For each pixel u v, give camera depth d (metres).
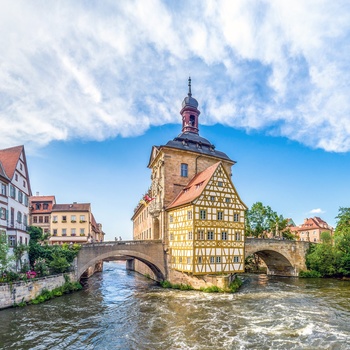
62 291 25.83
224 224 29.66
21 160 31.84
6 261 21.09
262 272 49.38
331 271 40.88
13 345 14.09
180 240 30.31
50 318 18.50
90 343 14.36
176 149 35.78
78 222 56.12
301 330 16.17
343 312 20.20
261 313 19.75
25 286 21.78
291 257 42.09
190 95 43.03
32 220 56.34
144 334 15.61
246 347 13.78
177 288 29.67
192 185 32.84
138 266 49.12
